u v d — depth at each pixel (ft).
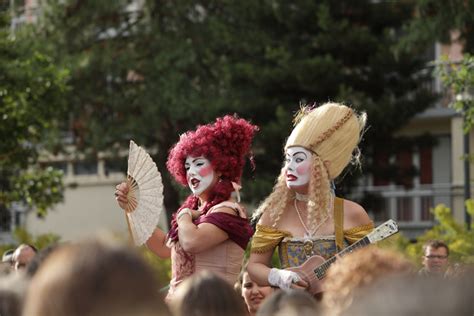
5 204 112.16
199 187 35.50
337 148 34.04
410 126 146.41
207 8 128.06
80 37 126.93
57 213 169.78
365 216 33.45
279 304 19.47
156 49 125.59
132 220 35.96
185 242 33.73
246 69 113.39
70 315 14.28
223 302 19.65
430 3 99.40
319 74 109.50
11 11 128.06
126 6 129.29
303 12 113.29
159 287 15.34
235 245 34.42
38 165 124.67
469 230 86.63
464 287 14.46
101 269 14.40
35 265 23.75
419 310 14.02
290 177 33.78
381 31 117.50
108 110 127.44
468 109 82.94
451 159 144.66
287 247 33.47
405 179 120.26
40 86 99.66
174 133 125.18
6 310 20.24
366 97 112.27
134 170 36.09
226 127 36.35
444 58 83.46
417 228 142.41
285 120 108.27
